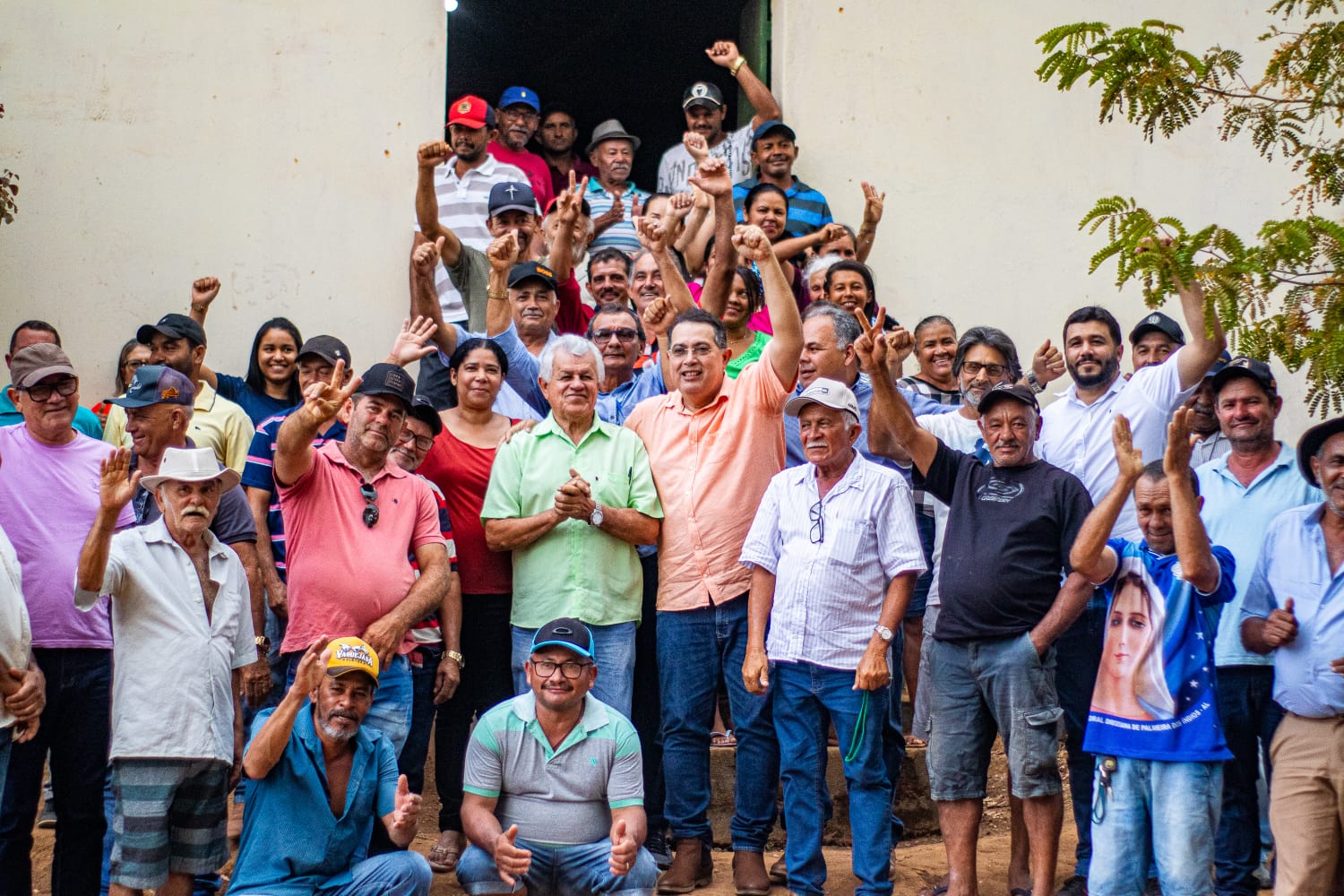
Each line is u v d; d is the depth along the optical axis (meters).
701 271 7.82
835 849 6.20
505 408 6.32
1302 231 4.03
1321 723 4.77
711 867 5.66
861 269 6.92
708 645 5.58
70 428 5.21
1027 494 5.22
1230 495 5.76
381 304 7.84
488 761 5.05
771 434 5.71
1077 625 5.40
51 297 7.42
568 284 7.26
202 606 4.83
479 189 8.02
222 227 7.66
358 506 5.29
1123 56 4.54
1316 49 4.53
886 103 8.50
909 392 6.69
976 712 5.18
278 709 4.72
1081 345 6.28
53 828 6.00
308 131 7.82
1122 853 4.80
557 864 5.03
